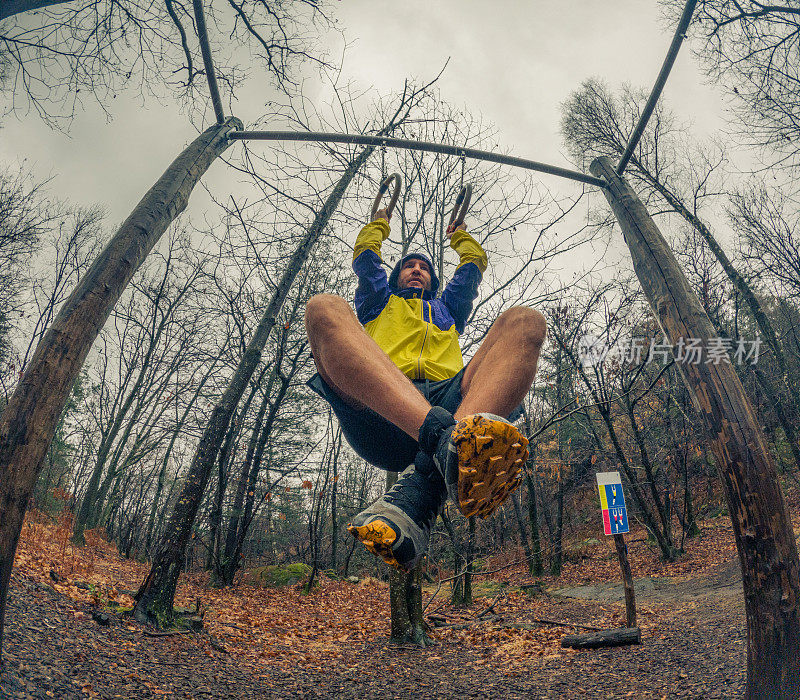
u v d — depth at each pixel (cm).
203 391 1742
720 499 2117
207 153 304
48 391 197
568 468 1856
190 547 1377
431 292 191
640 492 1702
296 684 606
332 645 835
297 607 1188
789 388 1370
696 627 755
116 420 1686
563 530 1620
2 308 1545
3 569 179
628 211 341
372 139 337
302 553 1786
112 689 454
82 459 2375
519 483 116
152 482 2441
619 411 1788
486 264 205
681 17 289
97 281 220
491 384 129
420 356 162
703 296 1326
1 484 181
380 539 107
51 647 504
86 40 444
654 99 316
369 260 180
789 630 255
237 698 516
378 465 165
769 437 1773
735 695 406
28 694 383
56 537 1251
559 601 1273
